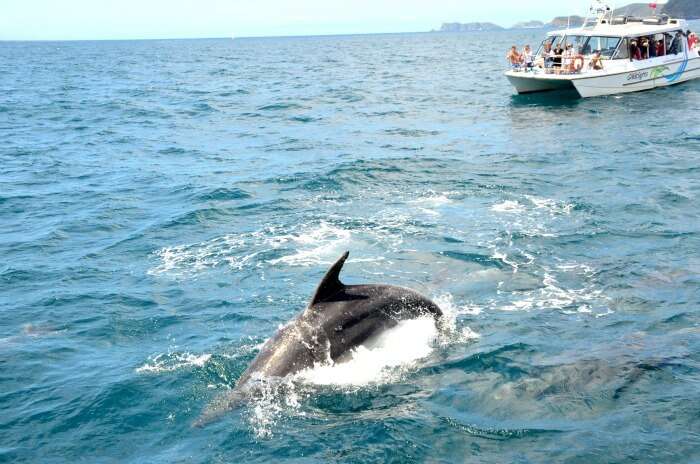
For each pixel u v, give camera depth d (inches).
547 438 313.0
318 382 353.7
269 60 4271.7
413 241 575.5
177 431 334.3
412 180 786.2
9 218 714.8
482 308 447.2
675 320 419.8
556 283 482.3
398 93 1779.0
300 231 615.2
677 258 520.4
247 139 1163.9
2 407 361.4
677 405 331.3
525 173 801.6
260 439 321.7
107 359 407.5
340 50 6003.9
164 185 825.5
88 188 829.8
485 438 315.6
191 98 1876.2
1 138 1238.3
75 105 1755.7
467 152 941.8
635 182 743.1
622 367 366.0
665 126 1079.0
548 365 371.2
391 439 316.8
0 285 526.6
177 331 437.4
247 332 429.4
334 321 370.9
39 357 412.8
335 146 1047.0
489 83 1945.1
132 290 505.7
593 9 1507.1
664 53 1488.7
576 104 1357.0
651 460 294.7
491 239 573.0
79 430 339.3
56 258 586.2
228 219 668.1
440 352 387.2
